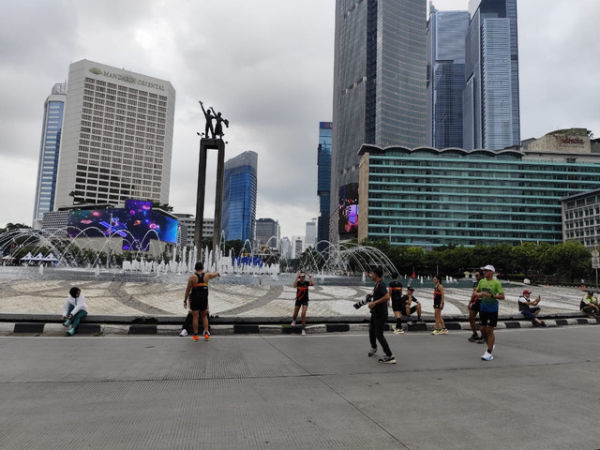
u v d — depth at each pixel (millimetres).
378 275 7926
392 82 170250
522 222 123562
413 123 173000
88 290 16531
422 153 129875
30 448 3576
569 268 70812
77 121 168250
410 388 5859
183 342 9273
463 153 130375
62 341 9031
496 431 4242
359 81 176625
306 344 9477
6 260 79250
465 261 86688
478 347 9703
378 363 7535
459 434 4137
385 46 170375
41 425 4133
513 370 7191
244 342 9516
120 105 178875
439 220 124312
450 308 17656
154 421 4324
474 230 123812
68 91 171875
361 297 18438
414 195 125625
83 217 124500
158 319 11359
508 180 125438
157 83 189625
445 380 6379
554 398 5461
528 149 137750
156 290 17281
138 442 3768
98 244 122500
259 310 14711
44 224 152500
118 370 6512
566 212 113188
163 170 189000
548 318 16125
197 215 39188
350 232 147625
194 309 9641
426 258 91125
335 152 194875
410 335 11672
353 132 175750
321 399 5238
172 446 3695
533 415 4754
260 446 3738
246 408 4816
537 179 125188
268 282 25344
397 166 126500
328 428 4234
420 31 182125
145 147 184375
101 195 171500
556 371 7156
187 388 5605
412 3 181250
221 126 40812
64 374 6188
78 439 3803
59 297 14844
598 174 124438
